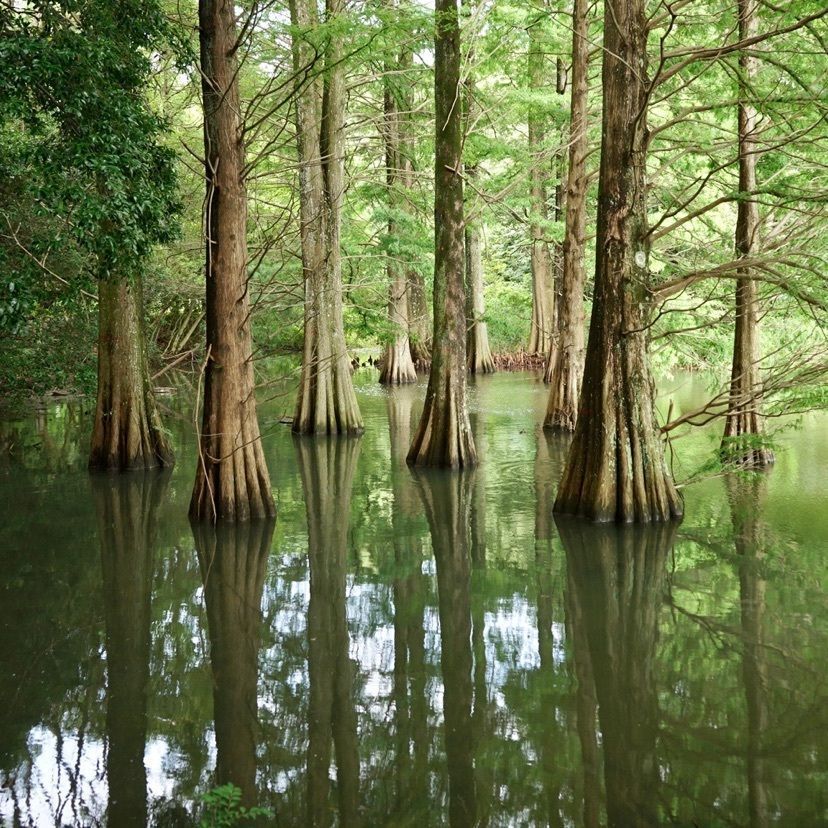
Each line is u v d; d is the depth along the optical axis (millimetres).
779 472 12898
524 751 4906
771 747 4910
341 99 17688
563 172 22453
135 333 13695
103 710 5430
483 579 8117
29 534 9789
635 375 9781
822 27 11062
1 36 7789
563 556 8758
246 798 4441
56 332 14750
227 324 10117
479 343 32906
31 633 6770
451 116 13219
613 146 9570
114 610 7320
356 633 6785
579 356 17844
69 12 8250
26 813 4250
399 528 10062
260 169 21688
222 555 8984
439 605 7441
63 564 8656
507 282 41531
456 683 5820
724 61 10164
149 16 9047
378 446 16547
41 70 7398
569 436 17281
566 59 21797
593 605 7363
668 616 7051
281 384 26875
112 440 13562
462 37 16250
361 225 25062
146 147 8703
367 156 24031
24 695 5645
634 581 7945
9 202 11281
